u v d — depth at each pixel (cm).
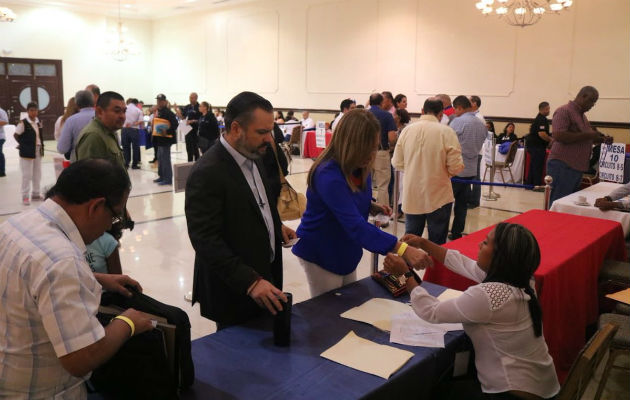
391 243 190
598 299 320
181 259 458
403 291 210
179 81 1656
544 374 178
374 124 194
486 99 958
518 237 172
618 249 343
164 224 573
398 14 1073
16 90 1492
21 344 110
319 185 200
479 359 177
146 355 128
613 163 449
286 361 157
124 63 1684
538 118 802
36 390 113
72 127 398
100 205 116
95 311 111
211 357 159
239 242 177
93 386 138
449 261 222
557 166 472
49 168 988
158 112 815
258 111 166
